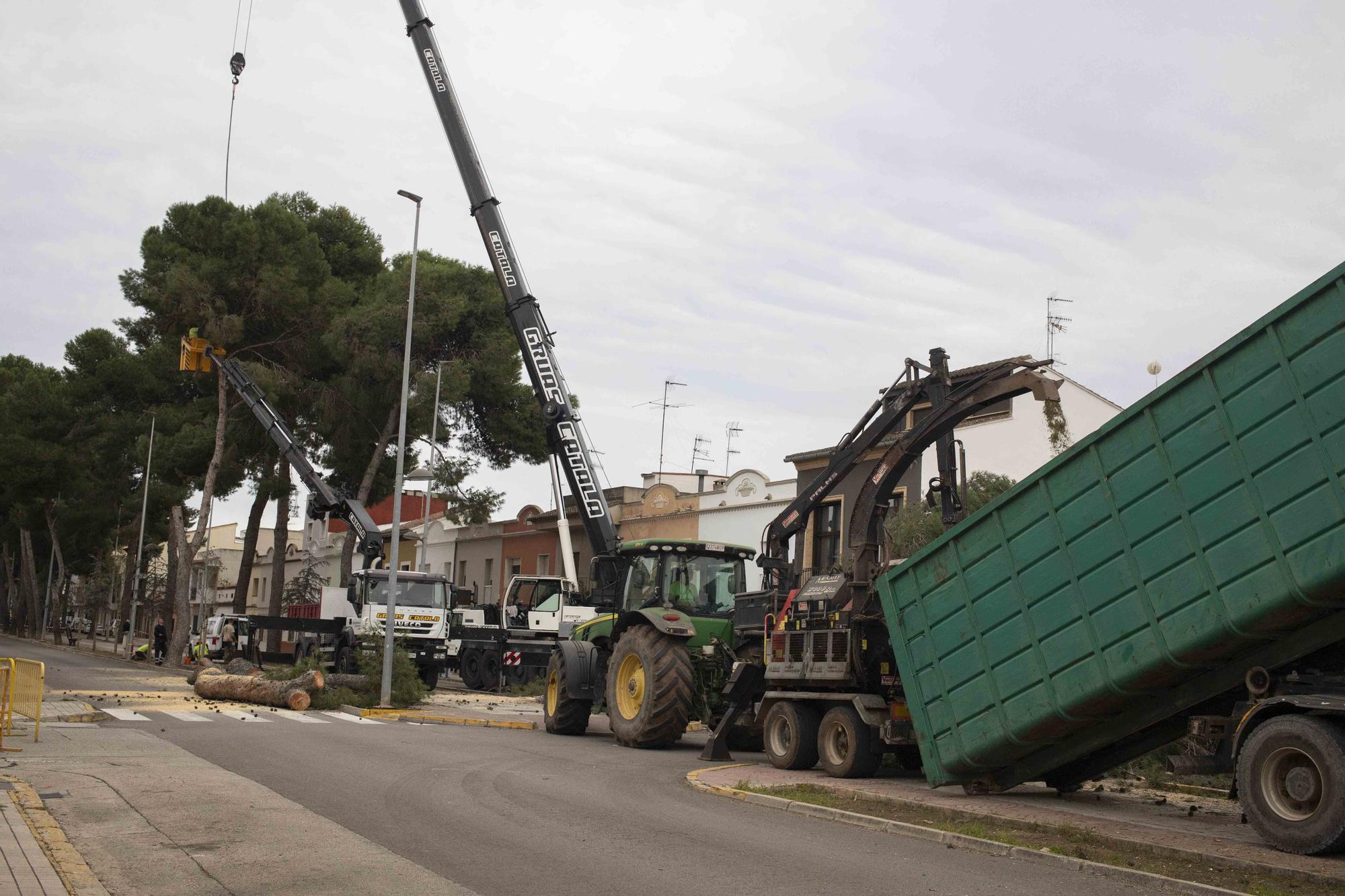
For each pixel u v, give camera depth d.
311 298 38.88
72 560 74.56
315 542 69.50
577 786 11.25
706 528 35.81
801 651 13.25
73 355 48.75
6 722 14.67
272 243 37.72
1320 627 8.23
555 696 17.78
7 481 51.19
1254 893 6.77
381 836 8.20
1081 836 8.57
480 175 24.09
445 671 38.56
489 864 7.36
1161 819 9.68
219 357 36.56
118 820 8.43
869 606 12.77
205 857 7.29
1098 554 9.34
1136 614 9.03
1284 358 8.04
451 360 40.69
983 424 25.11
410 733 16.50
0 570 88.50
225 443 41.44
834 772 12.46
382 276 40.94
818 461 29.36
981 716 10.43
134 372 45.59
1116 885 7.26
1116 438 9.21
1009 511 10.16
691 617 16.56
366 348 38.56
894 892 6.91
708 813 9.87
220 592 86.06
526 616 33.25
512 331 41.97
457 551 54.09
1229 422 8.38
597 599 19.31
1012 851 8.14
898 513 22.06
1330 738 7.67
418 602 30.98
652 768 13.30
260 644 41.66
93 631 54.78
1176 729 10.20
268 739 14.55
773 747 13.45
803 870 7.46
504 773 12.00
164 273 37.34
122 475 51.22
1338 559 7.66
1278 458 8.06
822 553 27.91
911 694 11.24
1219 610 8.41
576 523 43.78
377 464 40.03
